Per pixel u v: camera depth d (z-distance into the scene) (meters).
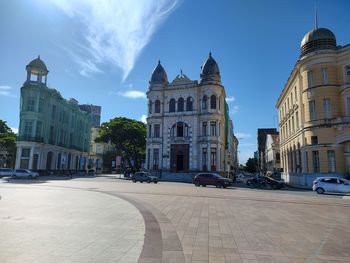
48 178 48.38
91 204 15.70
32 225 9.95
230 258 6.96
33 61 57.66
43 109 57.16
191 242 8.40
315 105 38.09
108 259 6.59
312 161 37.78
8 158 69.56
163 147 58.84
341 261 6.89
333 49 38.00
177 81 60.50
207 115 56.09
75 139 73.62
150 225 10.47
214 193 25.92
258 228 10.55
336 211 15.45
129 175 67.06
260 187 39.56
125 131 66.88
